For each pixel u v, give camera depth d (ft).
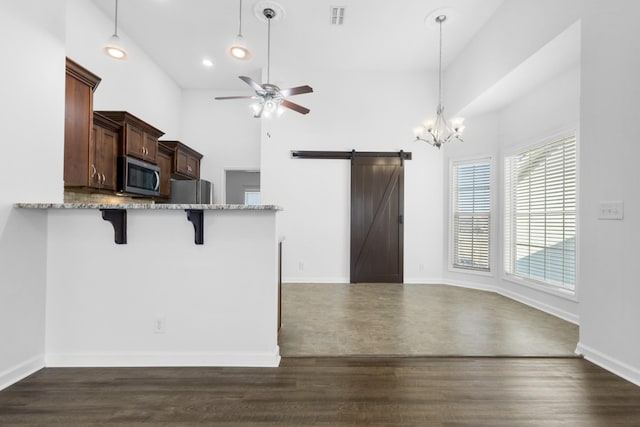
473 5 11.25
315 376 6.51
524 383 6.27
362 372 6.71
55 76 7.00
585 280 7.46
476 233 14.96
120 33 12.96
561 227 10.91
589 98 7.37
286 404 5.51
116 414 5.18
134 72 13.83
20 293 6.23
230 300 6.90
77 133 8.74
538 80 11.27
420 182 16.08
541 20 9.22
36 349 6.57
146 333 6.87
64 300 6.79
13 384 6.04
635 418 5.17
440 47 13.97
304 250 16.11
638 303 6.24
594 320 7.22
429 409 5.40
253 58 15.12
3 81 5.87
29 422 4.96
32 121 6.48
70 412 5.21
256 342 6.94
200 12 11.76
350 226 16.07
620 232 6.60
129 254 6.82
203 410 5.31
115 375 6.44
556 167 11.14
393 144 16.14
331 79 16.12
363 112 16.12
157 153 13.83
